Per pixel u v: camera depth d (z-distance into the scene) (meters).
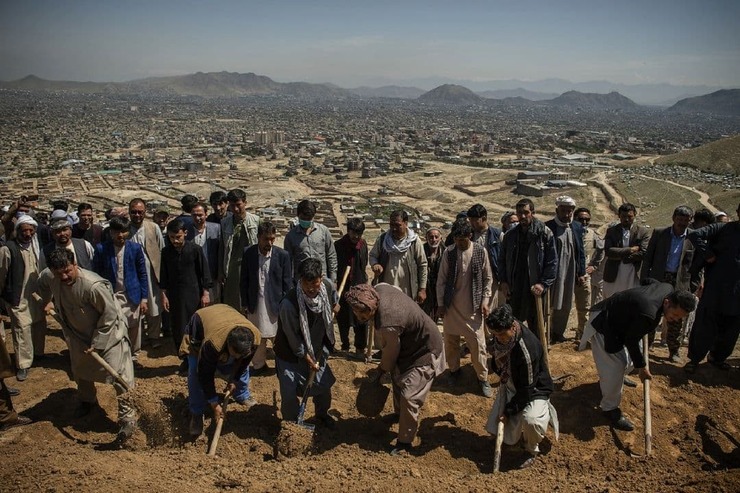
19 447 6.44
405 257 9.05
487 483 5.97
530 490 5.81
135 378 8.70
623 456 6.80
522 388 6.47
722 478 5.73
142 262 8.96
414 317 6.66
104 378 7.18
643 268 9.41
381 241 9.22
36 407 7.80
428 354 6.84
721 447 6.99
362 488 5.70
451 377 8.74
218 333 6.47
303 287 6.77
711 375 8.61
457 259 8.01
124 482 5.56
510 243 8.70
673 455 6.91
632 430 7.27
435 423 7.54
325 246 9.43
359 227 9.62
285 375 7.06
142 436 6.77
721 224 8.38
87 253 9.01
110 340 7.14
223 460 6.39
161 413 6.91
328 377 7.29
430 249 9.84
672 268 9.09
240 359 7.03
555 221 9.27
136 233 9.55
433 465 6.61
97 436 7.15
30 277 8.71
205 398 6.77
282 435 6.61
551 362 9.07
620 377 7.28
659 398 7.99
